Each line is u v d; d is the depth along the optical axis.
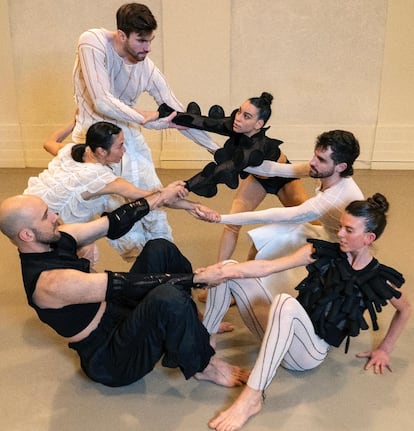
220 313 2.29
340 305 2.04
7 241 3.62
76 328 2.04
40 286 1.89
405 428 1.99
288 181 2.68
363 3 4.62
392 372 2.29
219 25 4.67
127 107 2.45
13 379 2.29
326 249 2.06
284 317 1.97
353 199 2.19
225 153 2.26
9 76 4.90
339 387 2.20
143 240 2.79
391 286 2.09
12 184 4.70
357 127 4.96
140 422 2.03
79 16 4.75
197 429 1.99
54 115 5.04
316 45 4.76
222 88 4.85
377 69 4.80
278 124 5.01
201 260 3.32
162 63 4.84
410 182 4.64
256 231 2.42
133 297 1.99
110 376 2.12
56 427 2.02
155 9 4.69
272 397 2.14
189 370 2.01
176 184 2.27
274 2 4.66
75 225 2.15
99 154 2.42
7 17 4.73
